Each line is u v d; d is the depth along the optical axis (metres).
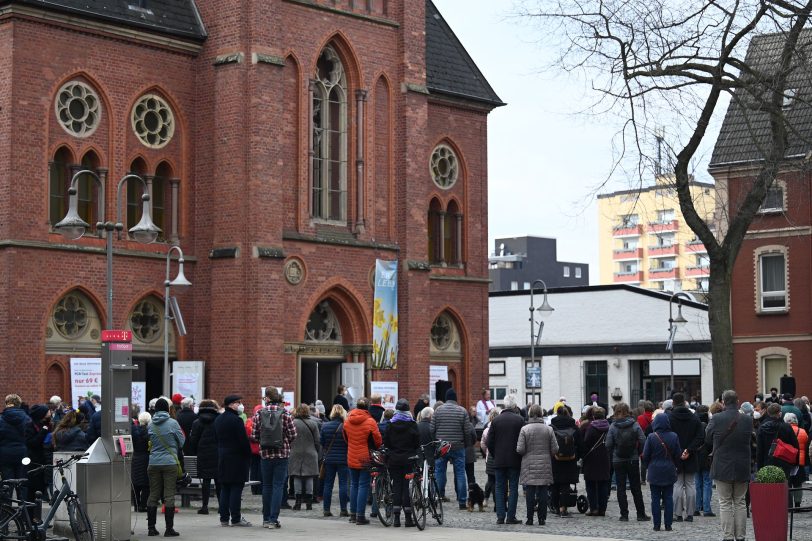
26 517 21.05
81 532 21.59
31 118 39.66
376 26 47.78
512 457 26.61
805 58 32.28
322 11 45.88
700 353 67.38
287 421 26.09
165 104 43.53
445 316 52.69
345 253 46.25
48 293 39.91
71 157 40.88
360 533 24.80
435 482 27.08
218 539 23.86
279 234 43.62
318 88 46.31
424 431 29.88
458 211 53.19
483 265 53.94
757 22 32.53
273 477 26.05
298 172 44.97
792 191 55.88
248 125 43.09
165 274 43.16
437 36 53.16
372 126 47.56
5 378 38.81
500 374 75.31
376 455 26.34
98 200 41.47
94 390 40.38
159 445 24.48
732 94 33.25
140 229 32.84
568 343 72.50
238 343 42.69
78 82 41.06
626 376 70.12
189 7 44.19
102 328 41.47
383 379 47.16
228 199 43.19
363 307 46.81
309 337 46.00
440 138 52.50
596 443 28.36
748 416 22.16
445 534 24.48
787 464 27.42
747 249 57.09
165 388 39.19
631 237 155.75
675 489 27.47
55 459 24.00
